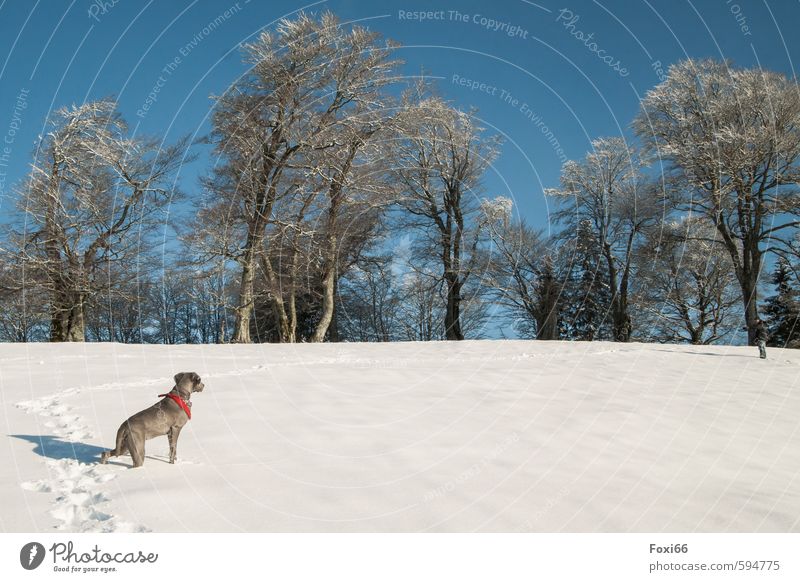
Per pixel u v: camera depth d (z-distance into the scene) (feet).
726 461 28.73
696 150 99.14
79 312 94.94
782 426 37.24
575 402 39.47
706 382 50.85
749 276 100.78
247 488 20.18
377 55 92.32
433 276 119.34
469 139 112.37
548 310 114.01
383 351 64.39
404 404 35.83
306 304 118.83
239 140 86.38
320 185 93.97
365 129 96.43
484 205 112.06
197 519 17.62
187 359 52.75
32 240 91.71
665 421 35.99
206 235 86.48
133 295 103.60
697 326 126.93
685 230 111.86
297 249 94.22
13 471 20.57
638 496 22.52
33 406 31.63
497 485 22.40
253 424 29.09
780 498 23.52
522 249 112.37
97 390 36.14
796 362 64.44
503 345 72.95
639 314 123.13
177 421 22.02
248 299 89.56
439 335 139.13
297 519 18.12
